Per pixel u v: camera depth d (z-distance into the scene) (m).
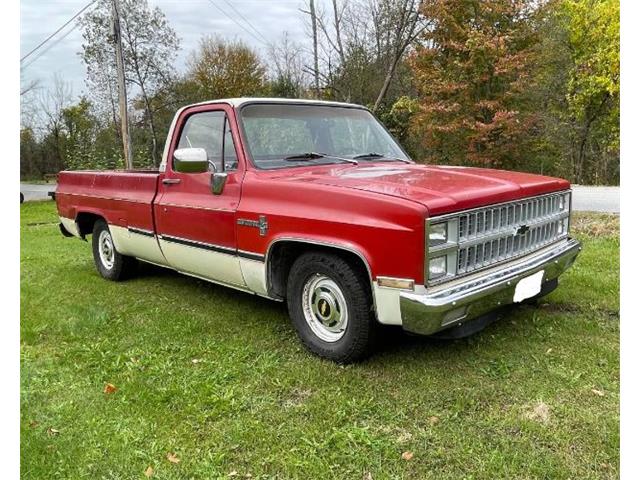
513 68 14.04
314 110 4.66
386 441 2.77
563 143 20.53
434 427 2.88
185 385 3.46
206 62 33.53
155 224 5.07
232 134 4.21
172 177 4.84
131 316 4.92
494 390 3.23
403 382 3.38
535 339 3.95
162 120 28.41
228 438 2.85
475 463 2.57
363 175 3.81
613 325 4.18
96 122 28.27
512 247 3.58
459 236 3.15
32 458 2.73
